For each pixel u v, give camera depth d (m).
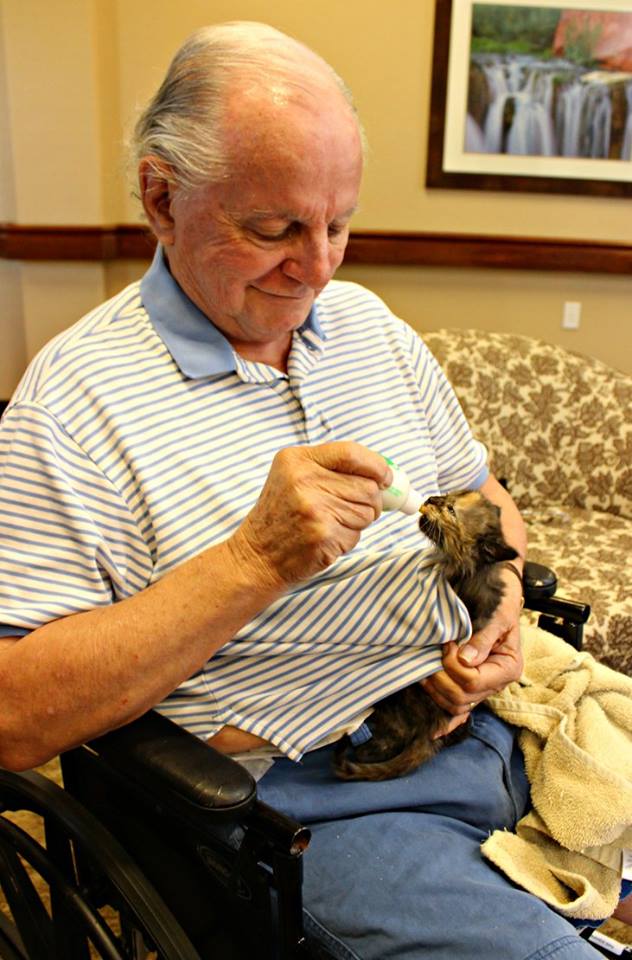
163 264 1.06
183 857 0.96
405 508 0.93
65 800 0.97
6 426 0.95
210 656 0.89
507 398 2.63
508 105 2.81
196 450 0.99
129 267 3.03
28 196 2.79
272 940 0.86
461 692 1.05
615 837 1.02
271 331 1.03
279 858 0.79
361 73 2.80
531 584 1.29
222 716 0.97
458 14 2.71
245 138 0.87
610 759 1.08
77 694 0.85
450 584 1.06
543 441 2.64
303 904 0.93
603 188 2.90
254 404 1.06
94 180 2.80
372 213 2.93
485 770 1.09
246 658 0.98
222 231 0.92
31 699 0.85
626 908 1.12
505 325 3.08
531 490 2.65
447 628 1.02
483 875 0.95
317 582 1.00
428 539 1.12
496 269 2.99
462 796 1.05
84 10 2.64
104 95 2.79
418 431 1.23
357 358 1.19
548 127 2.83
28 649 0.86
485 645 1.07
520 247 2.94
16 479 0.91
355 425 1.15
